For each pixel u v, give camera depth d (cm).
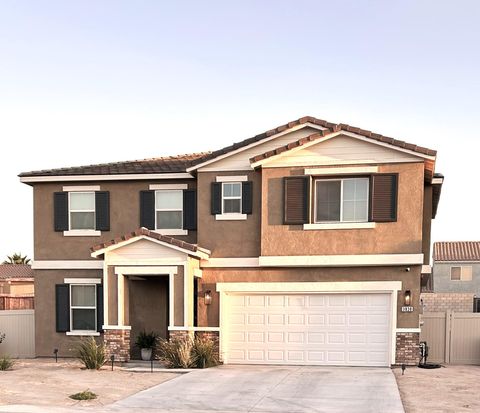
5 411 1112
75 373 1625
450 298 2892
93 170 2062
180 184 2020
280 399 1250
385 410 1131
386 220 1750
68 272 2055
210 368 1727
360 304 1814
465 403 1204
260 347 1864
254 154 1900
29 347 2119
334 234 1788
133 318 2016
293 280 1842
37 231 2088
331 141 1797
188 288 1781
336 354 1816
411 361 1750
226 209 1908
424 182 1902
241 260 1875
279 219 1822
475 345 1942
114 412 1121
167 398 1266
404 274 1769
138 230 1798
